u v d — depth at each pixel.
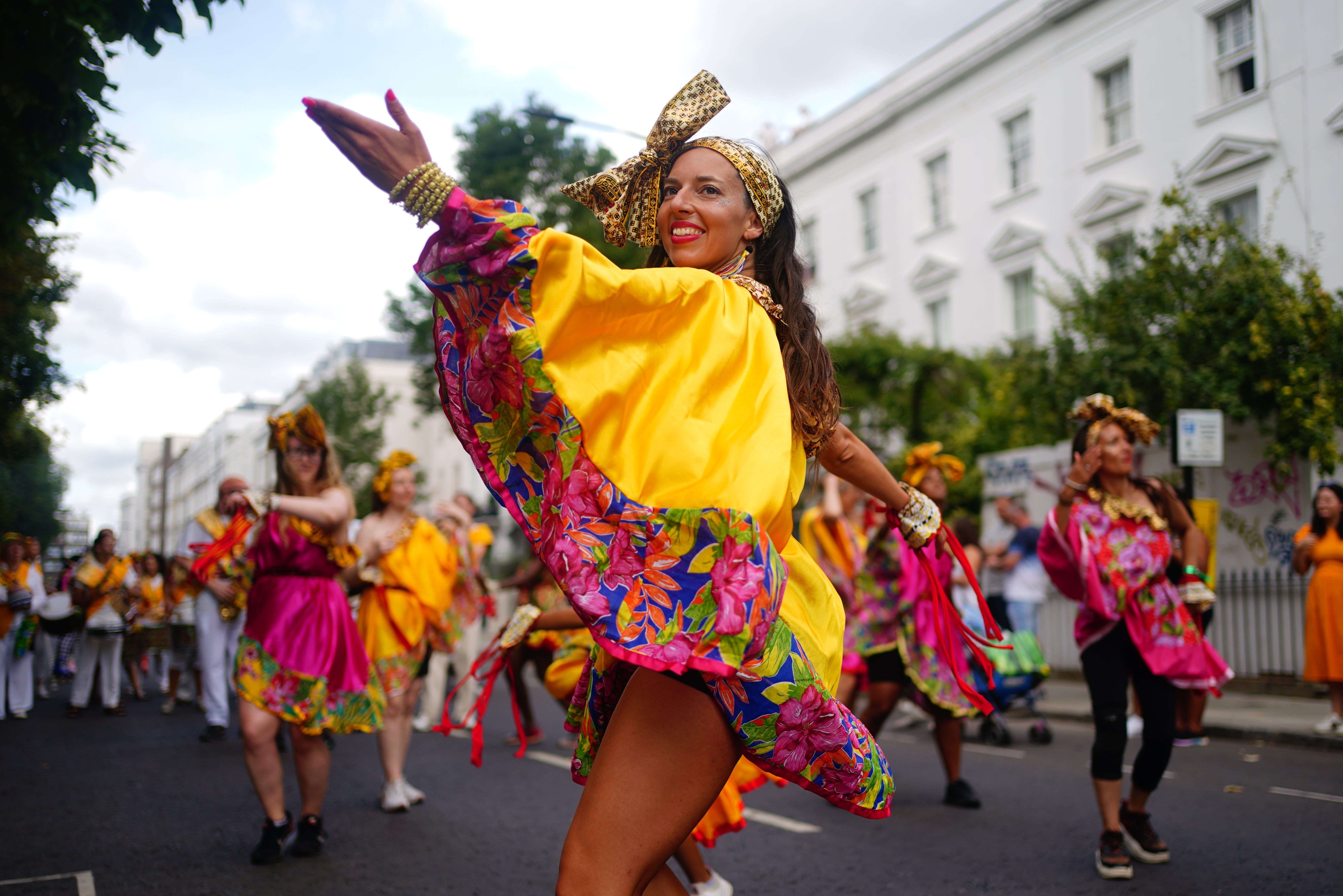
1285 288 12.39
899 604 6.07
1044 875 4.48
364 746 8.80
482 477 1.61
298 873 4.55
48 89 5.05
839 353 19.38
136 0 4.80
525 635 3.34
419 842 5.16
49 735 9.65
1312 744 8.20
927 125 22.58
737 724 1.57
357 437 40.22
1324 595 8.38
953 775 6.04
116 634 11.88
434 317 1.64
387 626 6.13
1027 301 20.19
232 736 9.48
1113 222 18.03
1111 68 18.36
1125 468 4.60
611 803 1.54
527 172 25.44
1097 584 4.45
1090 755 7.97
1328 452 11.79
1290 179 14.13
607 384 1.54
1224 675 4.64
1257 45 15.23
